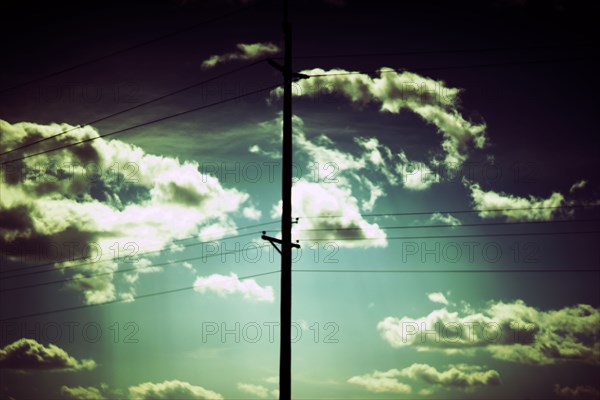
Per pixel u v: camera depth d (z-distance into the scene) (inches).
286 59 1014.4
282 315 911.0
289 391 890.1
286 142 973.2
